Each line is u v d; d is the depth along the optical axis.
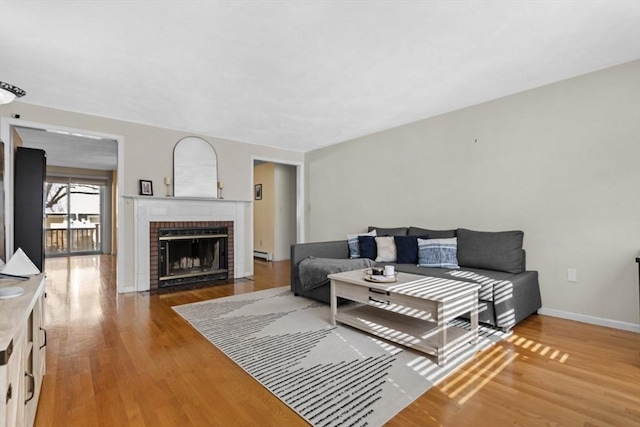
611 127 2.75
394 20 2.08
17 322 1.08
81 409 1.57
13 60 2.57
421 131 4.19
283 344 2.37
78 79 2.93
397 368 1.99
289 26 2.13
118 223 4.08
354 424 1.46
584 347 2.31
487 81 3.04
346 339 2.45
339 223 5.41
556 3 1.93
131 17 2.01
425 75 2.90
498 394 1.70
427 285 2.38
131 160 4.19
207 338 2.49
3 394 0.89
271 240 7.12
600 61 2.67
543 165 3.14
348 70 2.79
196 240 4.72
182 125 4.42
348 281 2.58
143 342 2.41
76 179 8.15
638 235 2.62
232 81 2.99
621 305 2.69
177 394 1.71
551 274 3.07
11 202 3.37
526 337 2.50
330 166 5.59
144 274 4.20
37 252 3.44
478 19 2.08
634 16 2.05
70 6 1.90
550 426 1.44
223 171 5.04
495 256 3.08
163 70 2.76
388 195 4.62
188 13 1.98
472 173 3.67
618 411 1.55
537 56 2.57
